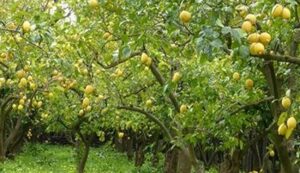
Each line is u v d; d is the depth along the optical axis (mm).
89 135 14938
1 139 17906
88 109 7969
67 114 12797
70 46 6906
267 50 4105
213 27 3197
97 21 5941
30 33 4984
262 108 7875
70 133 20703
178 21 3865
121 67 8359
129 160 26266
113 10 4984
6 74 9523
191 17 3549
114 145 30984
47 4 6129
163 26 4445
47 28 5039
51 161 22531
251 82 5008
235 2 3857
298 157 6332
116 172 20562
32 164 20938
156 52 6246
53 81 7527
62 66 6852
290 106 3750
